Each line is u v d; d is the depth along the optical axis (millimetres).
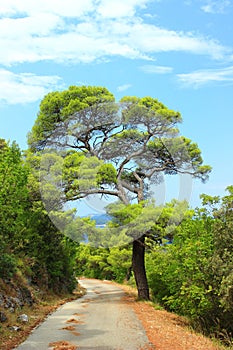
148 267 26734
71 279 32000
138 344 10867
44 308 18828
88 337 11688
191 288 16578
